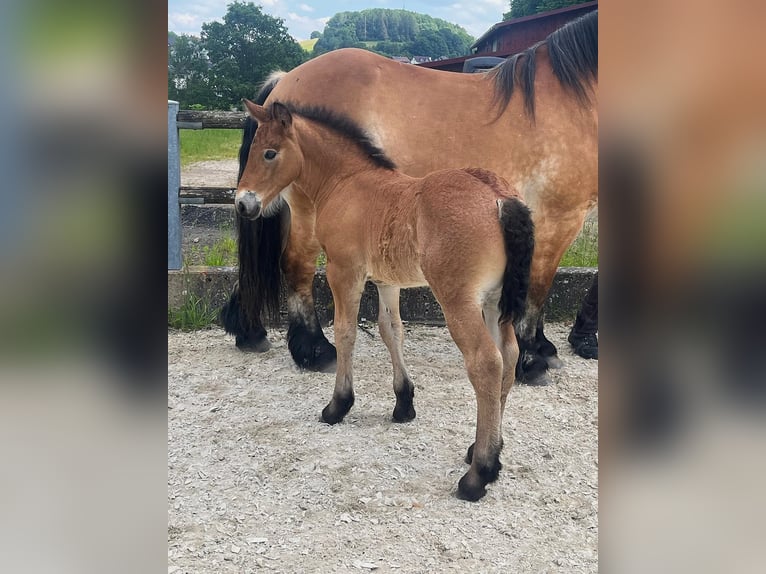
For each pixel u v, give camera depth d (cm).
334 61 375
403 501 258
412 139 367
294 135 310
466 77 387
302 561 220
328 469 282
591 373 407
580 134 373
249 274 388
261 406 351
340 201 304
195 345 451
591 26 373
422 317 500
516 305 240
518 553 226
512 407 352
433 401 359
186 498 259
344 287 308
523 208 239
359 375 398
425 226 253
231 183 809
